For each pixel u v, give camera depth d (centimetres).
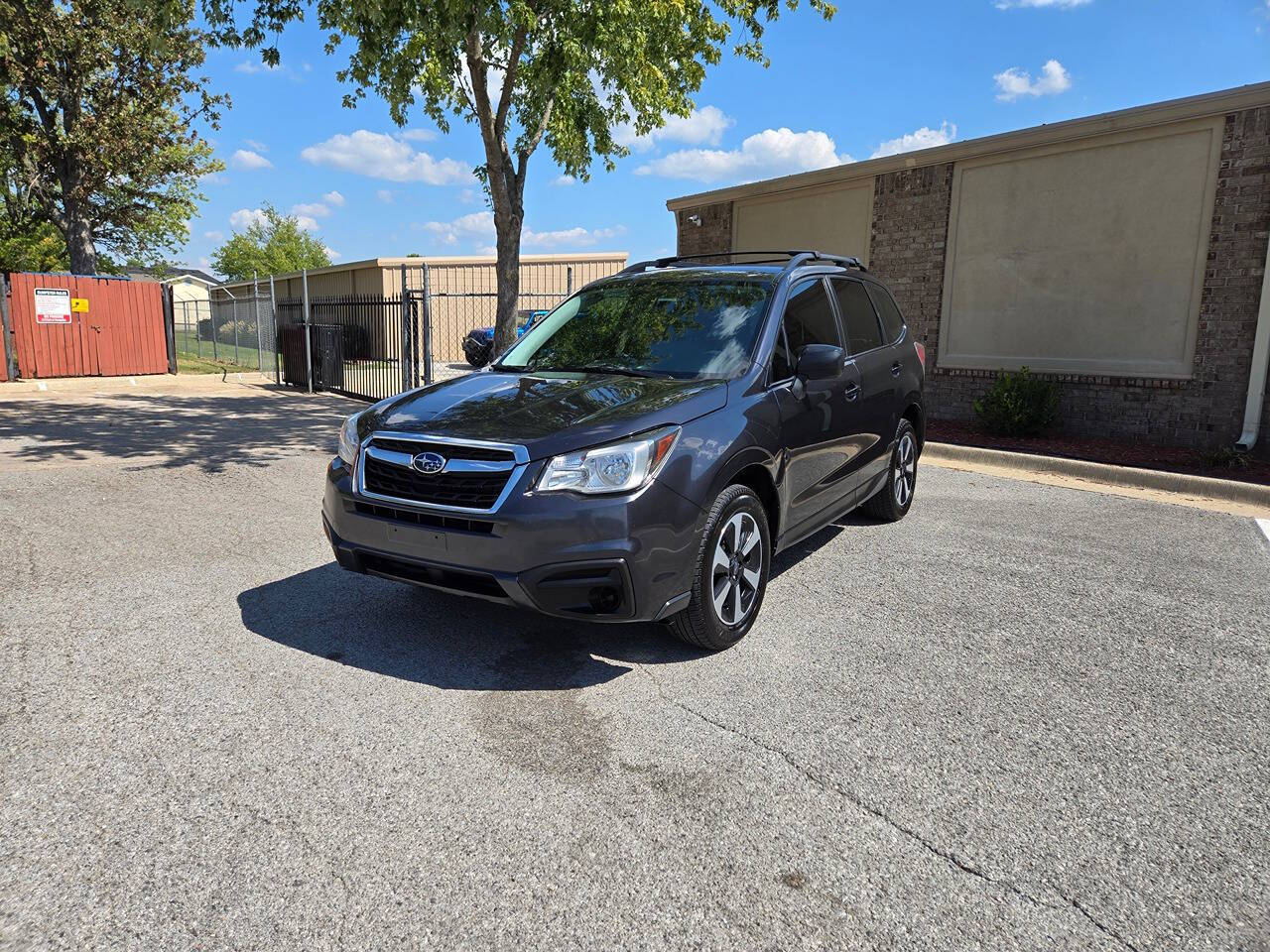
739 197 1427
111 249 3144
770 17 1219
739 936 214
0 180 2680
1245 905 229
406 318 1369
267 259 7081
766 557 417
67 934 209
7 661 368
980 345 1122
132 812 260
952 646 408
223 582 478
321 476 786
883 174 1213
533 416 363
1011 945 212
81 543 552
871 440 558
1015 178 1059
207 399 1520
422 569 355
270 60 1050
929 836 258
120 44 2394
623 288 525
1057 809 273
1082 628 434
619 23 980
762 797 276
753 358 431
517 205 1159
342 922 216
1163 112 904
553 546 328
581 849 248
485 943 210
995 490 785
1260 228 860
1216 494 762
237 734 310
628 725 323
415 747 304
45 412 1267
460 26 909
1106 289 990
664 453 348
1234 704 351
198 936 210
